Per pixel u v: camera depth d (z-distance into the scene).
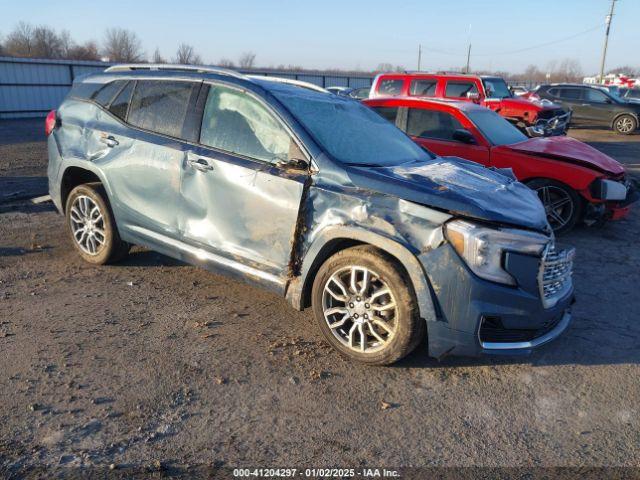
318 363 3.68
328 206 3.63
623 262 6.00
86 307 4.40
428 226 3.32
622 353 3.97
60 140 5.26
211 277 5.14
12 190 8.55
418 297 3.33
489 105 14.40
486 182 3.96
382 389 3.41
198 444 2.83
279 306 4.56
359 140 4.26
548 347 4.04
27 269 5.19
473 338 3.29
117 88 5.00
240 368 3.58
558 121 15.30
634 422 3.16
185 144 4.36
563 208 6.90
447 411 3.21
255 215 3.93
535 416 3.19
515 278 3.32
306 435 2.94
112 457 2.70
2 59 23.30
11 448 2.73
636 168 12.48
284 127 3.94
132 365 3.55
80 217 5.24
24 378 3.34
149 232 4.65
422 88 13.03
